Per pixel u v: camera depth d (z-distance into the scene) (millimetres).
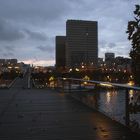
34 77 57281
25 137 6941
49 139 6746
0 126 8148
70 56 96062
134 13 5867
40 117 9500
